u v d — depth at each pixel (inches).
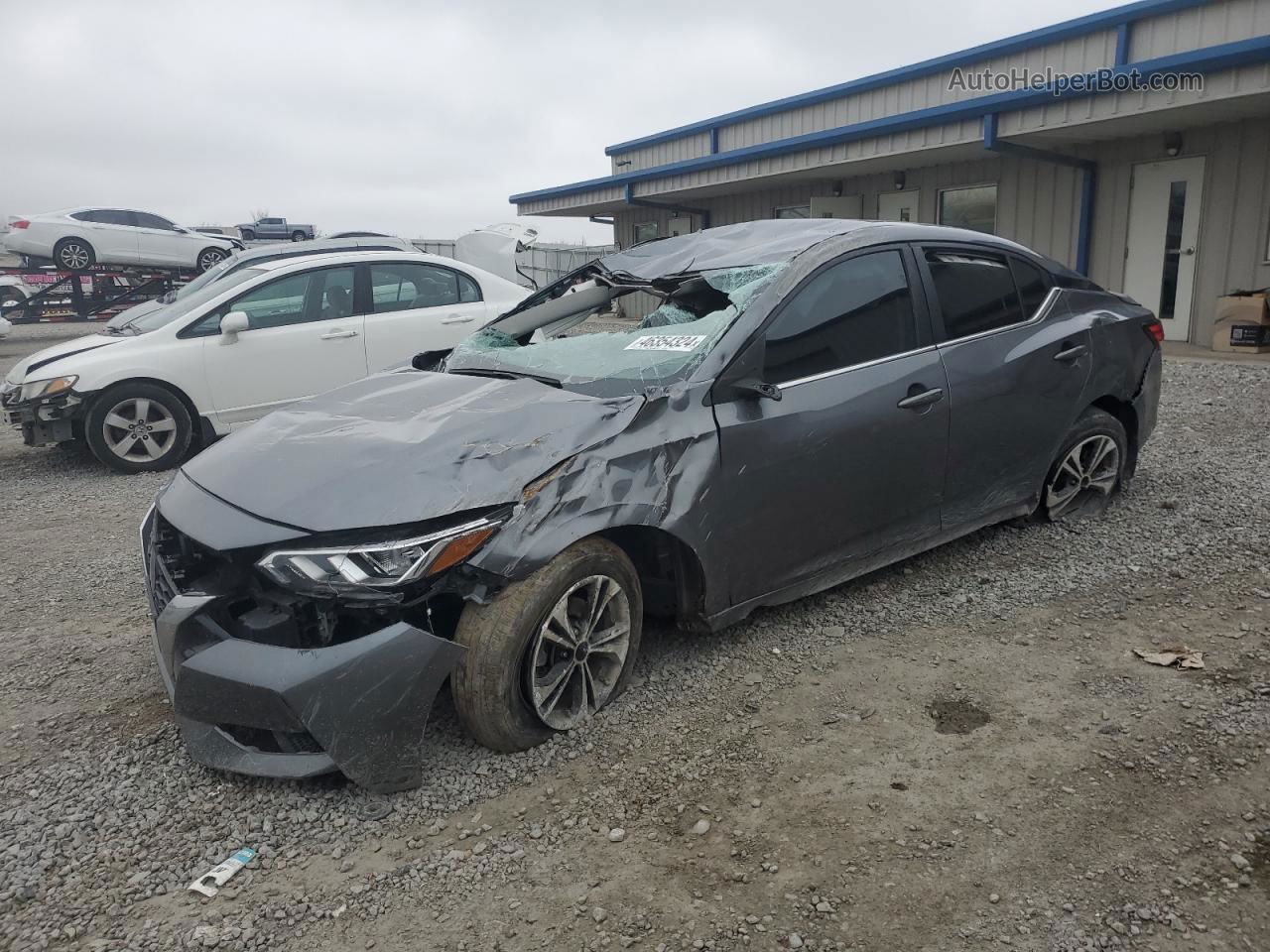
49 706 139.9
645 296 167.3
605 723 127.6
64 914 95.5
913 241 163.2
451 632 123.2
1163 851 97.4
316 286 315.6
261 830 108.2
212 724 112.5
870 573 177.5
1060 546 185.6
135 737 129.3
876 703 130.6
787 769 116.0
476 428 124.6
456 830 107.0
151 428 300.5
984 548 186.7
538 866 100.4
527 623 115.0
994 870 96.0
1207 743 116.4
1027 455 176.9
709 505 130.7
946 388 158.6
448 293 335.0
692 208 775.1
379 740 108.0
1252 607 154.5
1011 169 523.8
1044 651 143.7
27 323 763.4
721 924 90.5
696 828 105.0
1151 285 470.9
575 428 123.6
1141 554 179.6
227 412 306.2
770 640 151.5
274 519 112.0
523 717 119.6
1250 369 376.2
